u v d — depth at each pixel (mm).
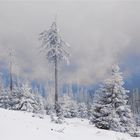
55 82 41312
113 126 29469
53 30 41844
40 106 52031
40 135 14461
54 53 41250
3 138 12758
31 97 43281
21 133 14141
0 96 58969
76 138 15773
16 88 47250
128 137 19703
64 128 18891
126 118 31828
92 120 30484
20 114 25141
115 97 31906
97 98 32406
